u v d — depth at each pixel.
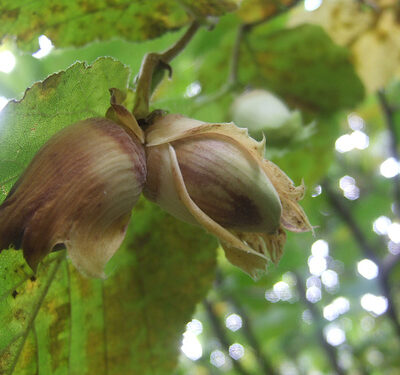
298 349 0.26
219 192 0.06
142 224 0.08
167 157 0.06
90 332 0.08
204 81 0.12
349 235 0.21
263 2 0.11
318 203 0.17
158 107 0.09
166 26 0.09
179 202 0.06
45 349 0.08
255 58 0.11
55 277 0.08
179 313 0.08
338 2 0.12
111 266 0.08
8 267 0.07
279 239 0.07
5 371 0.07
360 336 0.28
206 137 0.07
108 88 0.07
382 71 0.12
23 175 0.06
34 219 0.06
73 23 0.08
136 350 0.08
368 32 0.12
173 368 0.08
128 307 0.08
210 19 0.08
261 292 0.18
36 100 0.06
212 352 0.25
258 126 0.10
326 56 0.11
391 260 0.17
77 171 0.06
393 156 0.16
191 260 0.08
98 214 0.06
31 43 0.09
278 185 0.07
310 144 0.12
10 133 0.06
